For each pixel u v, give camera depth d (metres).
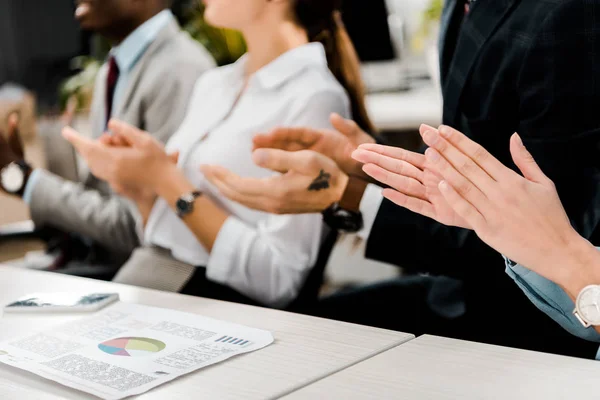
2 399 0.81
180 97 2.10
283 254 1.85
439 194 1.00
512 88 1.30
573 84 1.18
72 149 2.49
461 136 0.91
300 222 1.83
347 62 1.93
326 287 2.18
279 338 0.98
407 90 2.37
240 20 1.94
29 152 2.63
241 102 1.97
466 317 1.51
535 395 0.75
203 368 0.88
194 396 0.79
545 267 0.90
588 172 1.20
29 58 3.06
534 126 1.24
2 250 2.57
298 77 1.89
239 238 1.87
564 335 1.39
